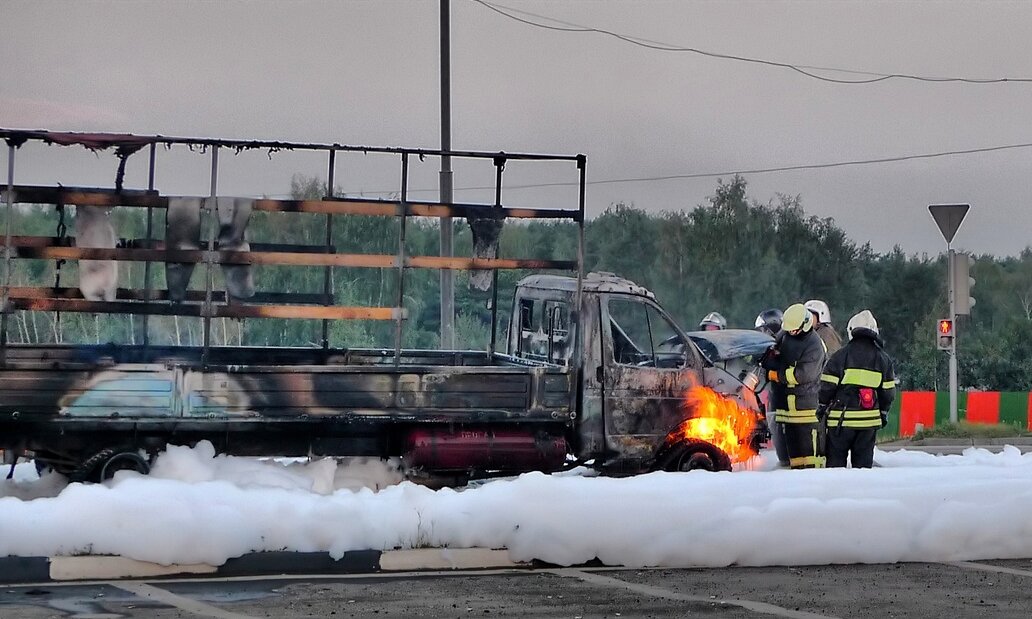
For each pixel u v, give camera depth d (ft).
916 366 372.99
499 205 89.15
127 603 58.54
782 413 98.84
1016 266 520.83
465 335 171.22
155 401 80.89
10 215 81.92
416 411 84.99
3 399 78.89
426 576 66.80
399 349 86.33
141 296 85.15
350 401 83.82
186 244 84.64
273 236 183.42
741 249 489.26
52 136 82.02
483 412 86.22
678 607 58.85
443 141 179.32
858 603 60.18
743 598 61.21
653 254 488.44
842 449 92.89
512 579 66.08
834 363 93.09
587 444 90.12
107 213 84.23
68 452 82.84
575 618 56.18
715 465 93.25
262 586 63.41
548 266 89.35
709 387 93.35
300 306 85.25
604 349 90.58
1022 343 367.66
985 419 206.59
